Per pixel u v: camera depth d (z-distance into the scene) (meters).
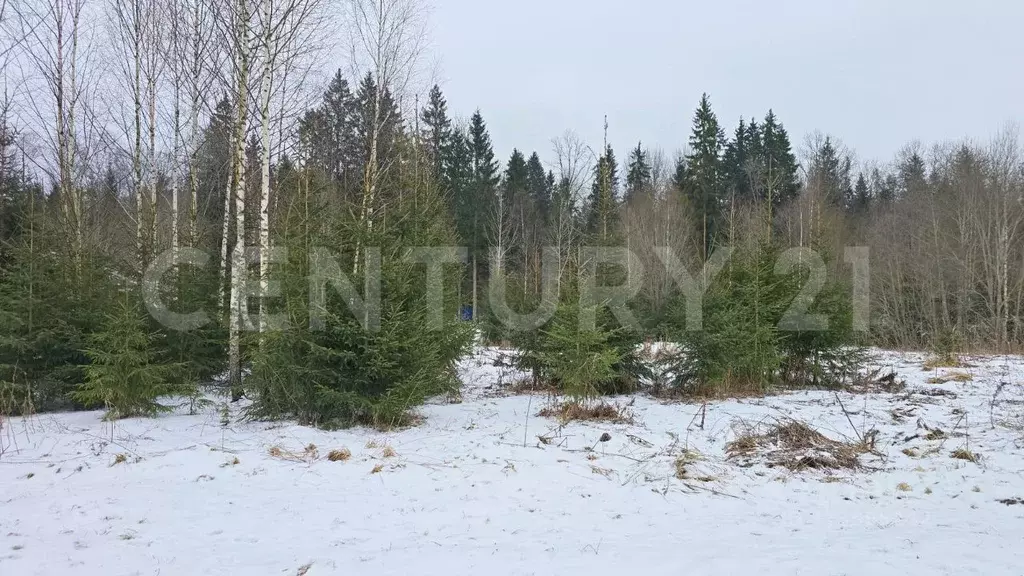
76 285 11.05
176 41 14.80
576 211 30.62
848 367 14.36
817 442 8.30
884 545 4.88
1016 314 26.36
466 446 8.22
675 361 13.21
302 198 11.77
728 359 12.59
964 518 5.75
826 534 5.26
